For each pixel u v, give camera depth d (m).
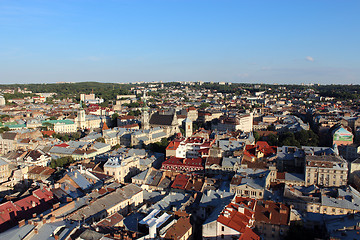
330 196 192.62
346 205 177.62
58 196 182.25
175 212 161.25
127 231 136.62
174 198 188.50
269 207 170.38
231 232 145.25
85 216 149.12
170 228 144.62
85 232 126.62
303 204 183.62
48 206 172.75
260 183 198.88
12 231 132.50
